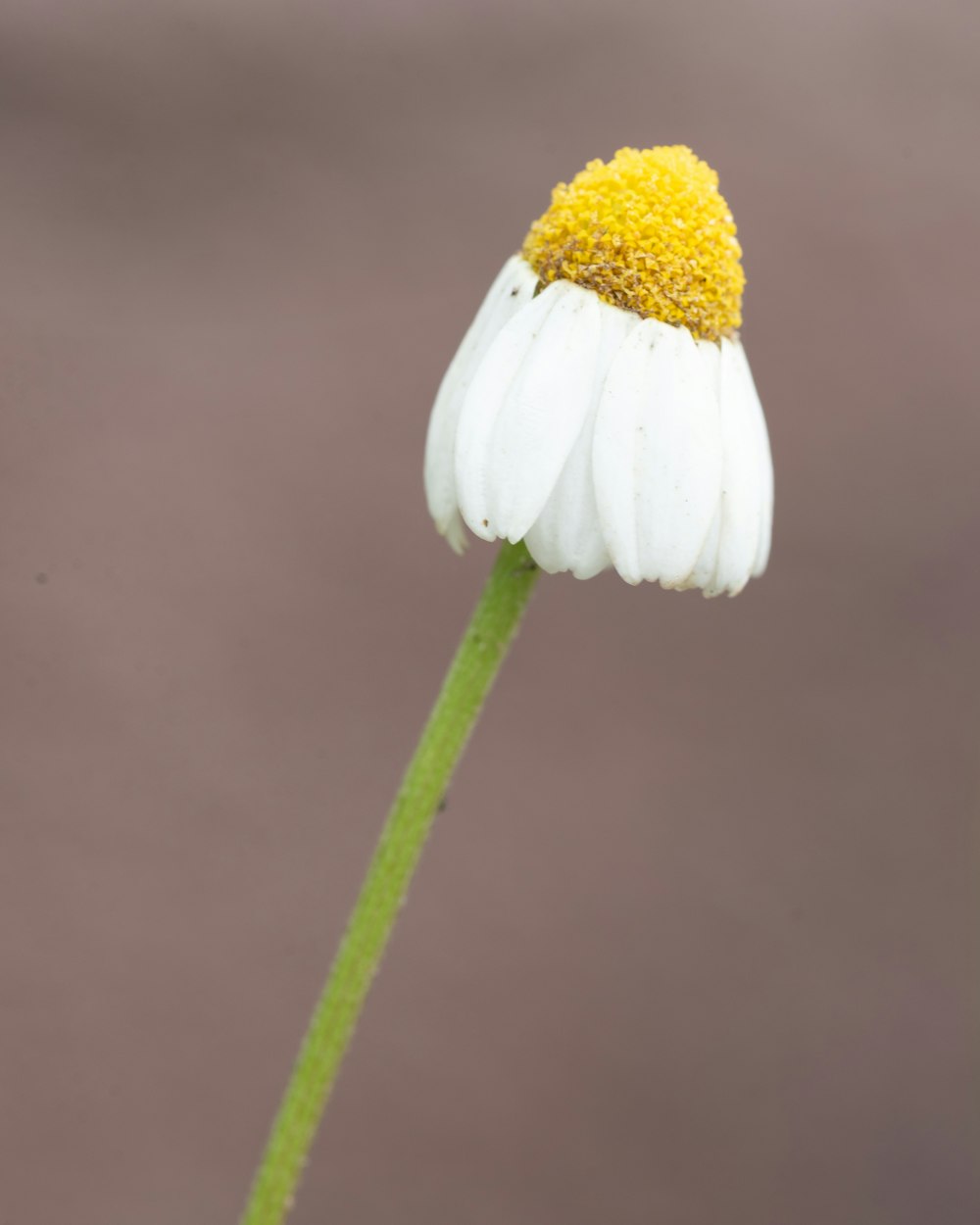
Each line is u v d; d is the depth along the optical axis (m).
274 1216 0.17
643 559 0.16
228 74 0.61
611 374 0.16
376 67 0.64
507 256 0.54
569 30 0.68
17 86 0.58
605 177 0.17
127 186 0.54
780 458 0.49
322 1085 0.17
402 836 0.17
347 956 0.17
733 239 0.17
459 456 0.16
